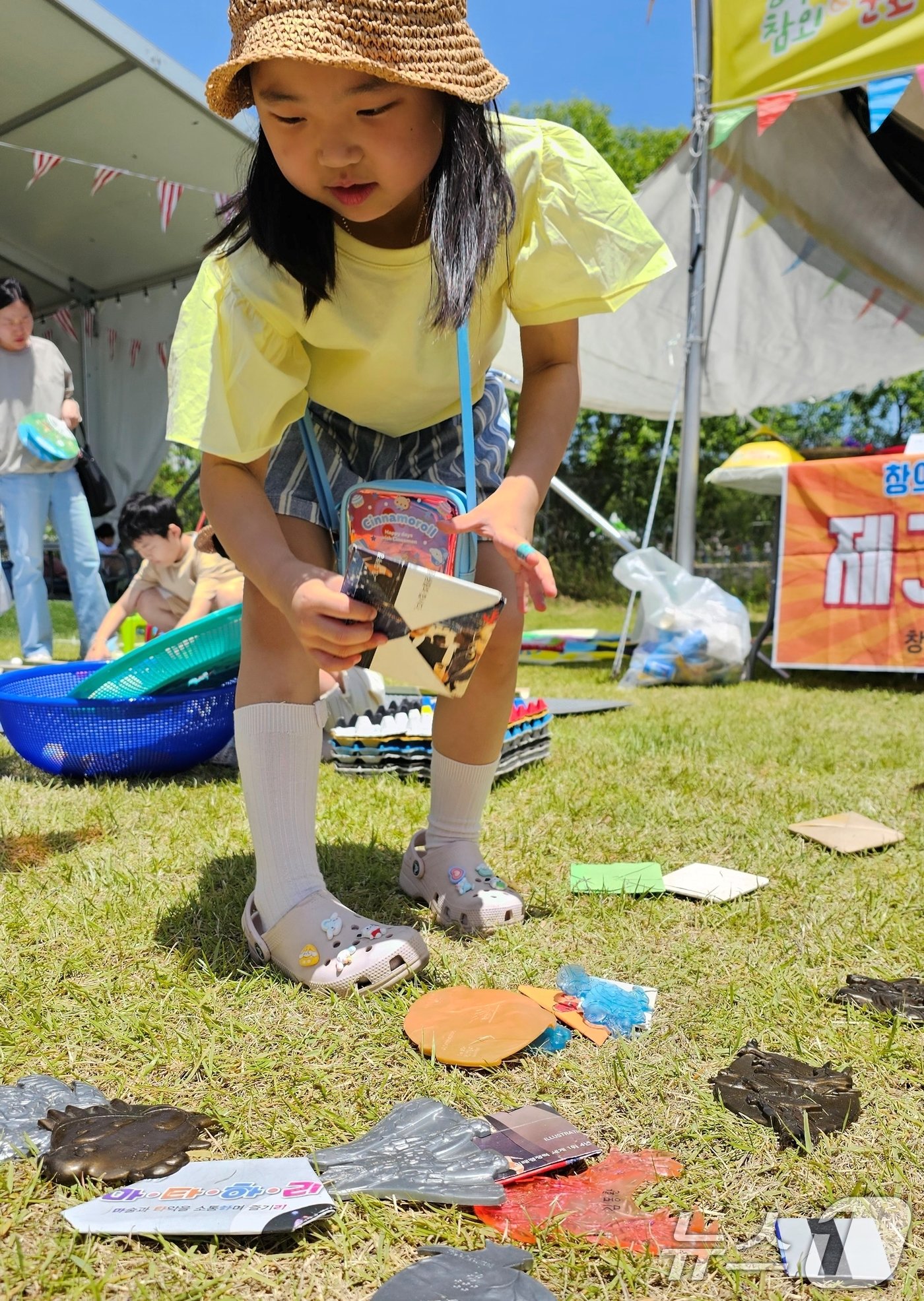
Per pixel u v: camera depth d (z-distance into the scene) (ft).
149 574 9.52
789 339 15.71
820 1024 3.42
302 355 4.00
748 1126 2.81
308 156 3.19
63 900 4.54
